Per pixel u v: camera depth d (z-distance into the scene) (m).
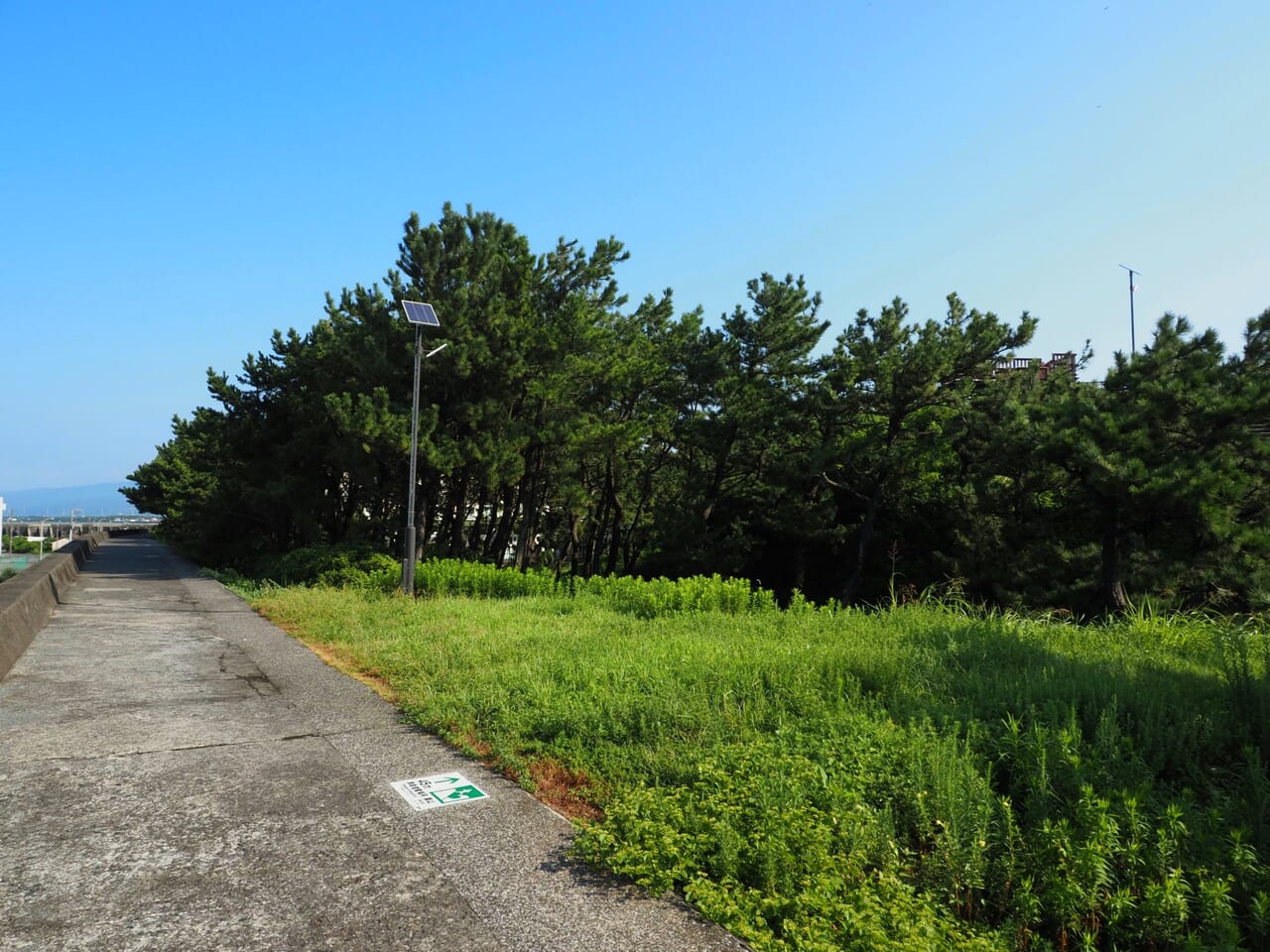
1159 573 16.23
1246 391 15.34
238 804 4.66
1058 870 3.54
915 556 26.03
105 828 4.29
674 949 3.18
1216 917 3.19
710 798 4.23
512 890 3.67
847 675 6.68
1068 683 5.87
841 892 3.51
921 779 4.31
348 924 3.34
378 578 17.97
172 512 42.25
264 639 10.78
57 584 15.20
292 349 28.89
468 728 6.11
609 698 6.35
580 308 24.19
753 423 25.14
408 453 21.78
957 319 23.97
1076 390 19.45
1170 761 4.75
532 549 34.12
